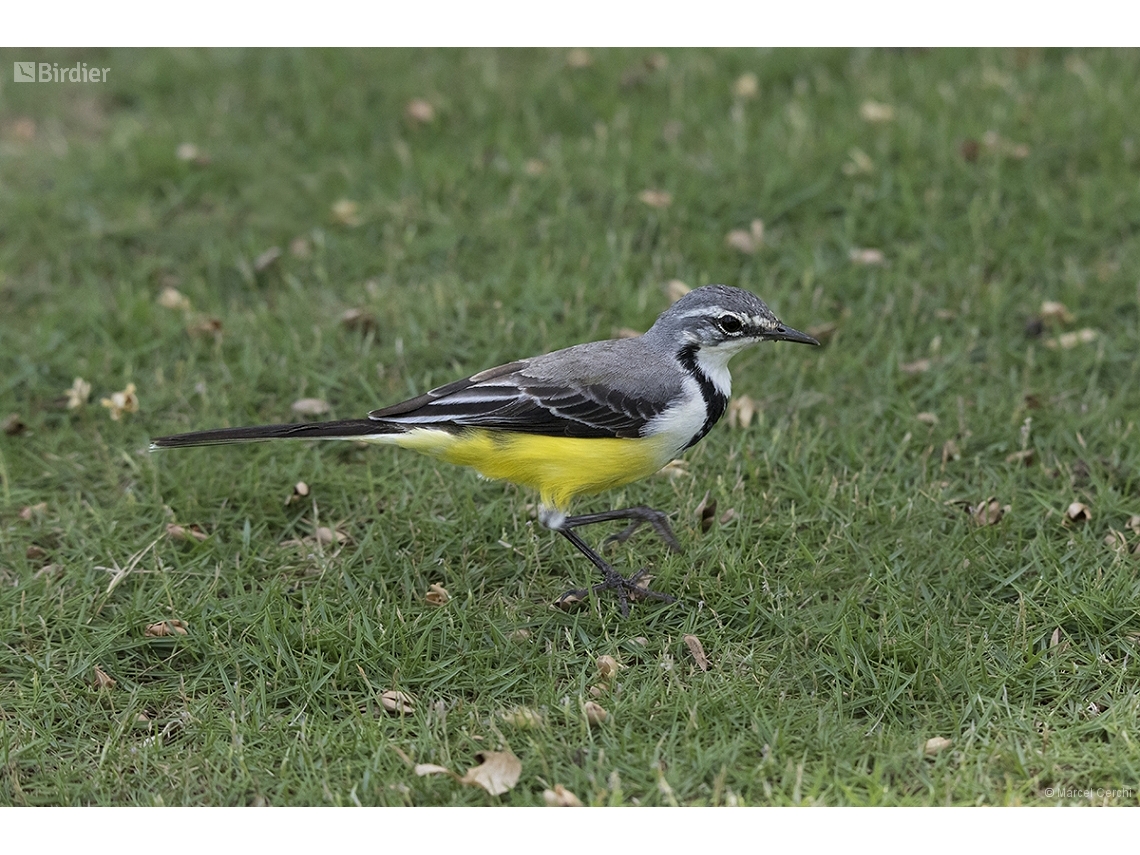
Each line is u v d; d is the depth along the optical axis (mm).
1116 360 13812
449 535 11805
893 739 9328
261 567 11570
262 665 10328
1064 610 10531
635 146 17781
